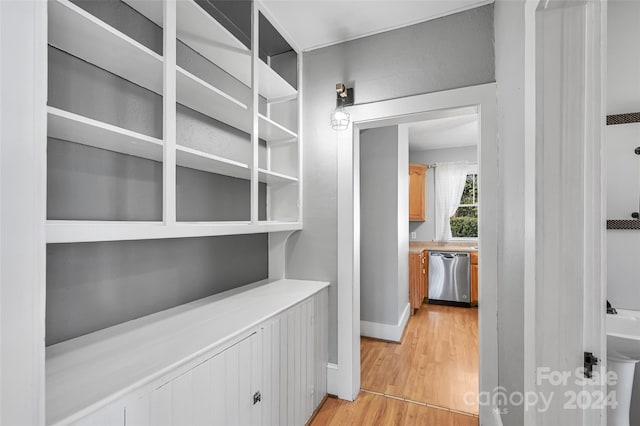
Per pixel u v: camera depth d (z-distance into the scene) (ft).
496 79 5.67
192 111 5.38
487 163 5.68
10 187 1.66
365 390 7.11
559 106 2.85
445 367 8.20
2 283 1.62
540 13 2.93
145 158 4.47
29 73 1.75
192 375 3.29
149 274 4.57
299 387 5.59
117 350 3.35
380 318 10.25
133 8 4.27
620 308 4.75
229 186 6.24
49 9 2.73
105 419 2.45
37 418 1.72
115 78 4.08
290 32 6.75
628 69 4.70
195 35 5.01
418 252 13.65
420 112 6.25
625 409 4.30
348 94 6.93
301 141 7.30
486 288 5.64
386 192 10.32
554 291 2.88
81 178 3.67
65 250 3.56
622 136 4.73
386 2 5.82
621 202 4.74
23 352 1.68
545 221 2.91
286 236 7.32
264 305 5.11
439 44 6.18
